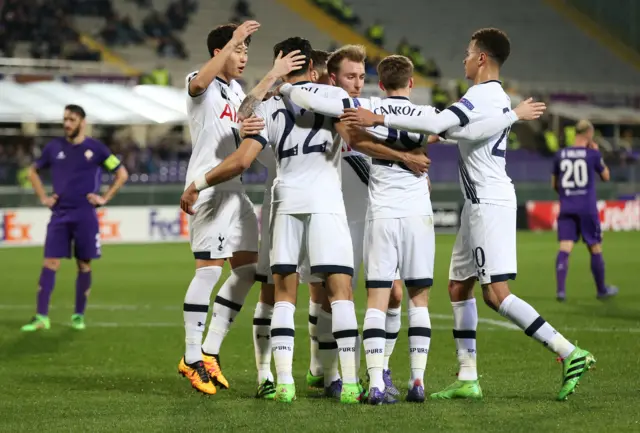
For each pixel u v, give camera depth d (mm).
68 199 26500
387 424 13266
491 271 15148
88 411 14875
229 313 17250
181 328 26656
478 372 18844
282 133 15328
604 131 85375
